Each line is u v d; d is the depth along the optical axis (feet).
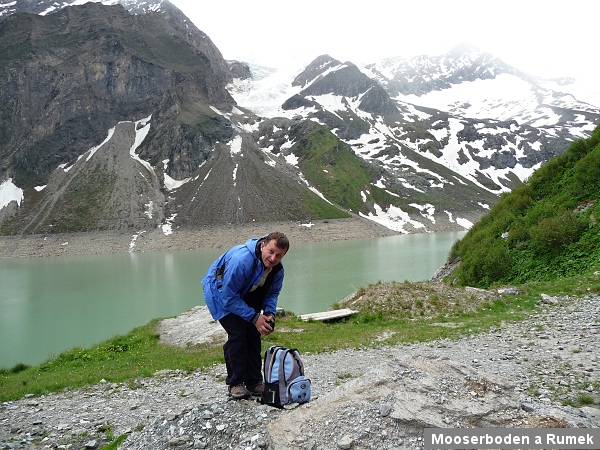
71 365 60.59
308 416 17.87
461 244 110.52
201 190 575.38
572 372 30.45
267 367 19.67
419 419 16.48
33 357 116.37
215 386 38.81
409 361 20.92
